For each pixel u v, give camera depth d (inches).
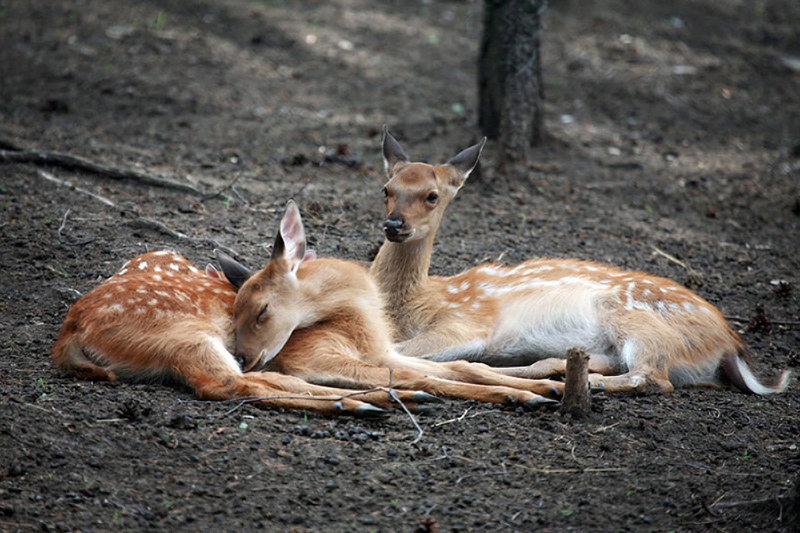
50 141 625.9
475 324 402.0
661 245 559.2
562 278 408.8
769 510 274.7
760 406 362.0
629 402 353.7
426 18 1129.4
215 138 692.7
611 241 555.2
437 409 334.3
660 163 737.0
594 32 1078.4
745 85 976.3
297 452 298.5
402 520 268.4
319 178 623.8
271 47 943.0
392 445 307.7
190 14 981.2
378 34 1042.7
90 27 901.8
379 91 876.0
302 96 834.2
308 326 378.6
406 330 414.0
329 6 1106.1
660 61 1007.6
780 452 318.3
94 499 266.4
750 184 698.2
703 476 296.8
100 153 615.5
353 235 522.3
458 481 288.8
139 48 869.2
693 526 269.0
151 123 711.1
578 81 935.0
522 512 274.4
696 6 1238.9
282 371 363.3
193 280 377.1
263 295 359.9
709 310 392.5
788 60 1069.1
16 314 399.2
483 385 349.1
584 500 280.8
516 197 617.0
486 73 717.9
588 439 316.5
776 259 555.5
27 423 296.5
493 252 518.3
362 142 725.3
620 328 382.3
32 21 902.4
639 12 1179.3
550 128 799.7
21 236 469.7
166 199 544.4
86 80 781.9
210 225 511.8
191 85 805.9
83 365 338.6
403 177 409.4
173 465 285.7
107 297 349.1
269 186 593.0
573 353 325.4
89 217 501.7
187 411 315.9
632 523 270.2
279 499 274.4
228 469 286.5
